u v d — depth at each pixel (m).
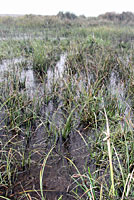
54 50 6.36
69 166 1.82
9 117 2.54
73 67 4.45
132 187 1.40
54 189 1.56
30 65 5.13
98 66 4.13
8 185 1.58
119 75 4.34
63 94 3.23
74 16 14.43
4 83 3.43
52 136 2.28
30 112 2.62
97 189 1.53
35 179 1.66
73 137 2.29
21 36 7.98
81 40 6.86
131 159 1.70
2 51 5.99
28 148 2.06
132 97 3.14
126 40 8.54
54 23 11.38
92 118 2.51
